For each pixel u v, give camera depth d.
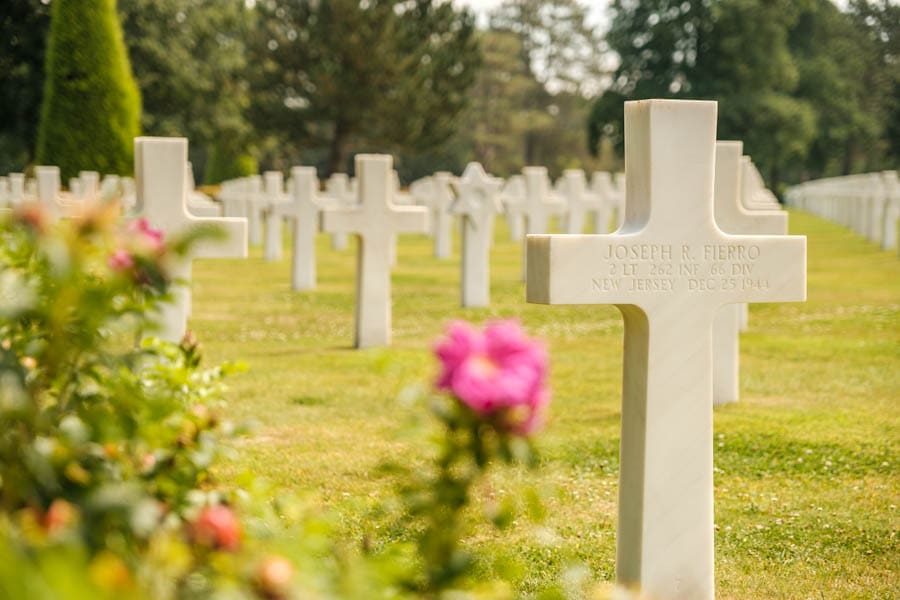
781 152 67.44
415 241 35.16
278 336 14.25
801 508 6.83
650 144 4.95
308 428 8.80
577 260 4.87
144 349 3.14
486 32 96.25
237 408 9.55
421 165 90.81
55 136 27.73
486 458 2.84
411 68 55.06
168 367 3.68
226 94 52.25
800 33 80.69
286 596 2.38
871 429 8.91
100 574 2.04
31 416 2.76
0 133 41.97
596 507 6.72
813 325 15.70
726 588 5.48
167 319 7.77
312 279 20.19
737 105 66.31
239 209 31.69
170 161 7.73
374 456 7.84
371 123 56.00
